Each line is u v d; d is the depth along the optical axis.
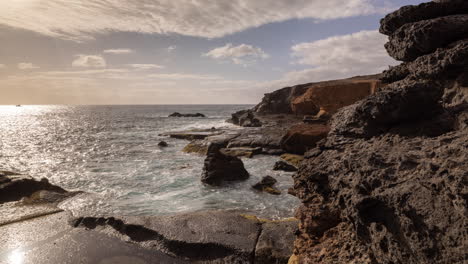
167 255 8.82
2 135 53.88
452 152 3.96
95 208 13.73
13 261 8.48
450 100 7.10
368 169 4.52
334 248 5.19
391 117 5.84
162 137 45.28
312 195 6.77
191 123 76.00
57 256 8.71
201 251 8.78
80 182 19.08
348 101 43.00
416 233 3.39
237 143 30.55
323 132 25.69
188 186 17.86
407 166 4.24
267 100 64.81
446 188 3.28
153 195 16.06
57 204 14.05
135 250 9.05
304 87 60.88
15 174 16.73
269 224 10.12
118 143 40.06
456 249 2.91
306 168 7.07
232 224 10.13
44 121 98.44
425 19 8.64
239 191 16.77
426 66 7.86
